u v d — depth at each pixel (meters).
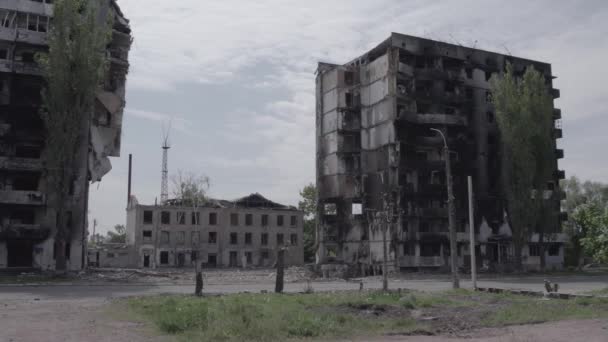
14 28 50.75
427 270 62.50
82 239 50.31
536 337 13.37
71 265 49.41
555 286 26.73
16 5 51.00
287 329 14.34
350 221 69.25
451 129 68.56
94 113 54.19
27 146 51.97
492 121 71.31
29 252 50.66
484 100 71.19
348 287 35.53
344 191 69.50
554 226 64.81
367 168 69.19
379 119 67.75
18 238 48.12
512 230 62.38
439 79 67.62
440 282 45.03
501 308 19.88
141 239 83.38
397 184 63.59
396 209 62.56
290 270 68.62
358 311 19.17
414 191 63.94
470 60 70.88
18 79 51.00
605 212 25.50
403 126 65.50
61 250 43.44
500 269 64.06
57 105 43.62
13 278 40.66
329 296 23.88
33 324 15.28
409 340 13.30
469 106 70.00
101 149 55.16
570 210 82.50
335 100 71.50
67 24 44.12
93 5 45.62
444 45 69.19
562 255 71.75
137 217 83.75
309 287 29.17
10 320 16.11
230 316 15.59
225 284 39.31
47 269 48.12
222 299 22.02
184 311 16.20
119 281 40.53
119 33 56.03
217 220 88.00
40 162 49.91
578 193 84.50
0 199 48.00
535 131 62.16
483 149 69.75
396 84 65.31
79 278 41.81
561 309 19.28
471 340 13.14
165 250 84.31
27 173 51.31
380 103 67.75
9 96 49.84
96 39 45.09
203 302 19.97
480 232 67.06
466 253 65.44
